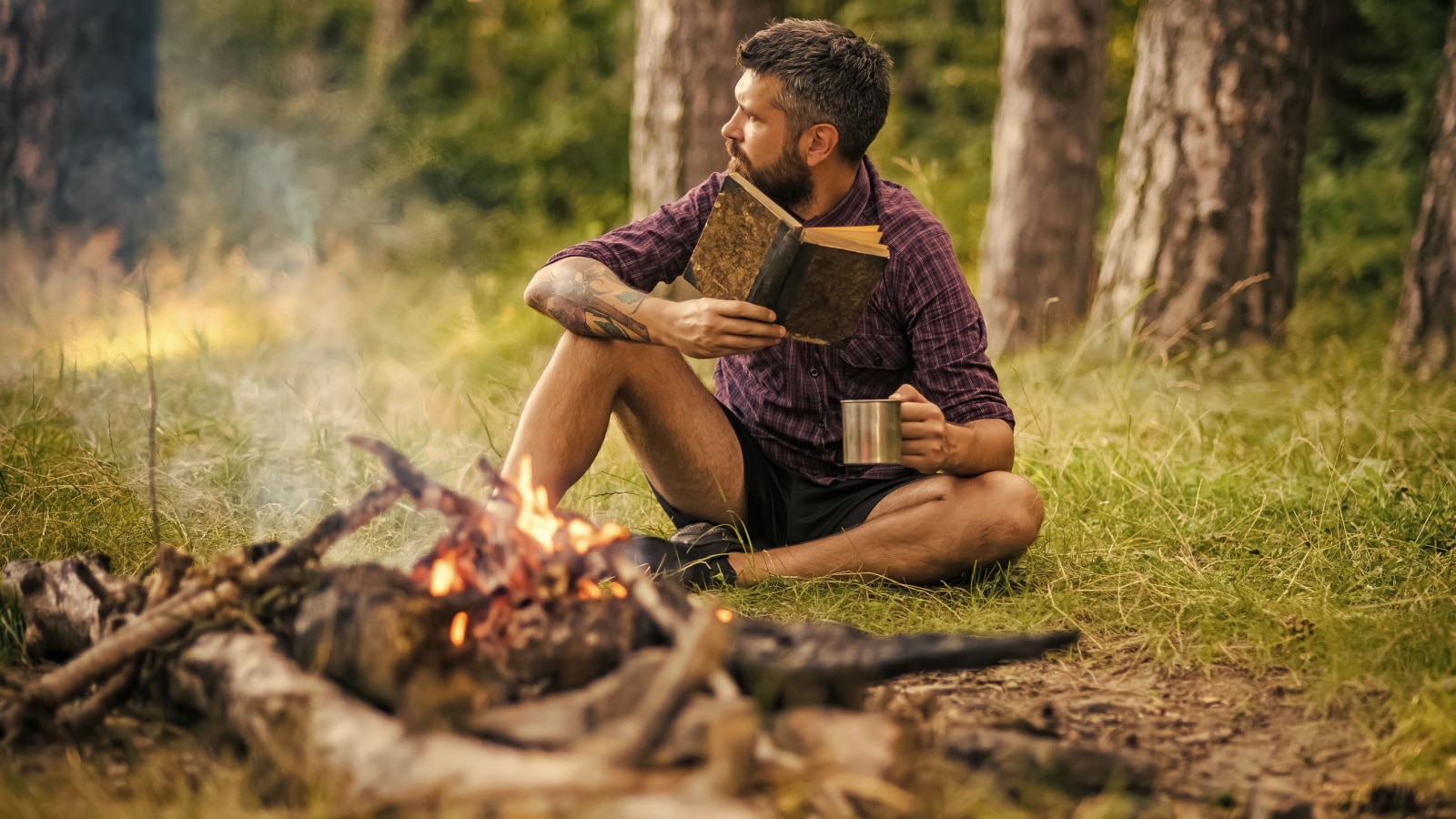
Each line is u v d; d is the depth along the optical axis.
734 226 3.29
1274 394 6.36
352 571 2.52
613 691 2.31
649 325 3.48
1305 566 4.00
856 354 3.87
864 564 3.77
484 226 13.95
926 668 2.61
